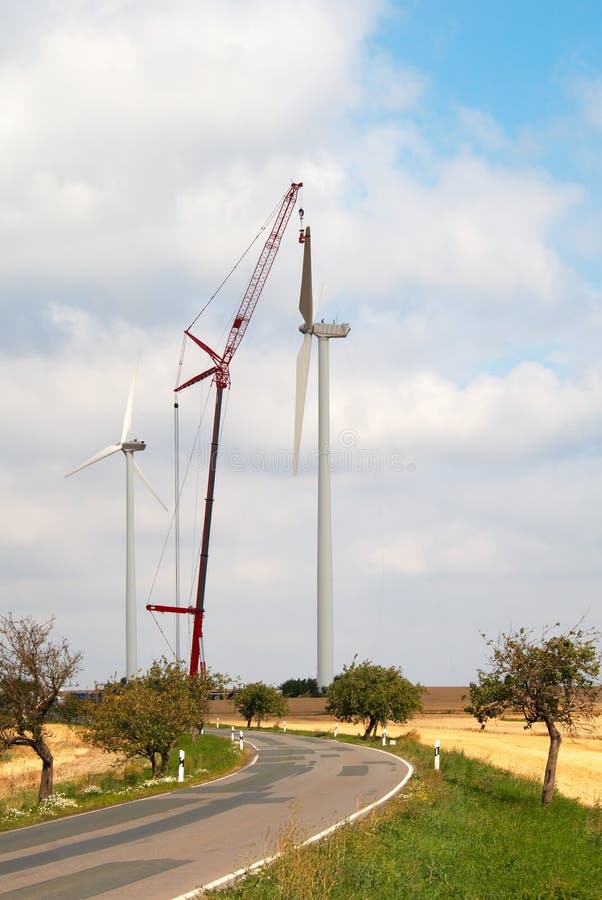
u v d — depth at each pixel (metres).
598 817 29.16
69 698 36.88
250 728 98.56
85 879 14.43
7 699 34.19
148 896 13.03
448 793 27.22
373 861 14.95
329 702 74.75
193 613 116.94
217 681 60.03
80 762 53.81
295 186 128.38
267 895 12.58
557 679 30.19
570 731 31.08
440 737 79.50
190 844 18.11
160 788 32.03
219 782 34.00
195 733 63.47
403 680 73.94
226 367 125.75
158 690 42.16
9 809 29.00
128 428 104.19
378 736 78.44
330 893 12.92
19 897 12.98
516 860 17.36
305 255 107.69
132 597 102.25
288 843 15.31
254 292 127.06
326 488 110.06
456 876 15.20
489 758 51.88
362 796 27.00
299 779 34.03
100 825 21.77
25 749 62.69
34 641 34.53
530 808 28.30
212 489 122.06
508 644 30.73
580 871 17.70
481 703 30.52
